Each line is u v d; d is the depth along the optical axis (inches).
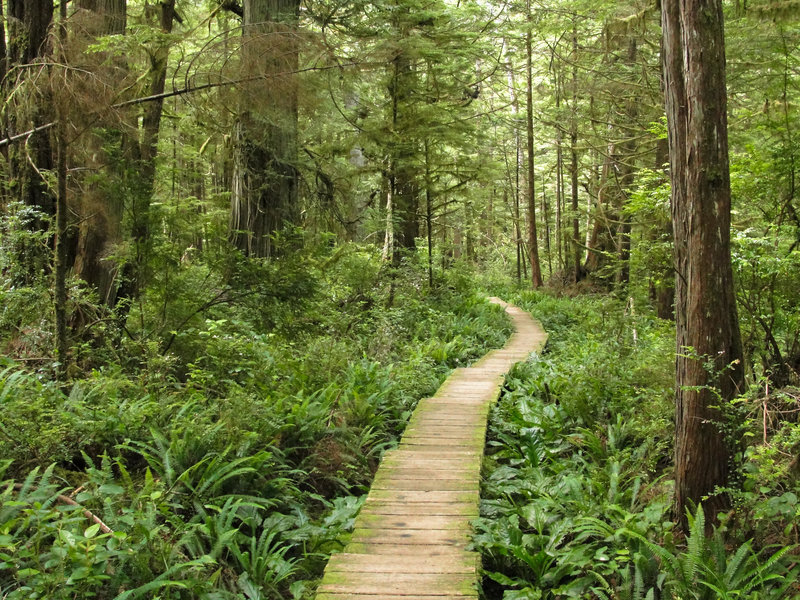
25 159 336.2
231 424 245.6
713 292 197.6
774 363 260.5
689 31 196.5
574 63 824.9
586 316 719.7
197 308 334.3
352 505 236.1
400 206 664.4
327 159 558.9
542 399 393.4
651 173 385.1
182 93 309.3
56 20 281.0
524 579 196.9
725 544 189.2
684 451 205.2
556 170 1320.1
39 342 290.5
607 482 244.1
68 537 147.0
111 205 307.3
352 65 354.6
